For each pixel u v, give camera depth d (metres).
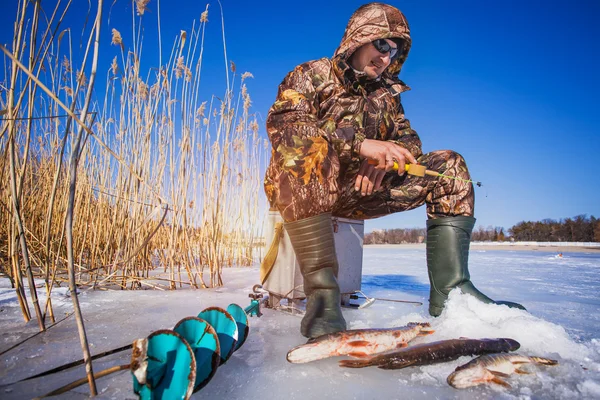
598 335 1.50
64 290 2.16
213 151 3.04
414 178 1.86
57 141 2.95
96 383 0.93
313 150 1.49
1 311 1.66
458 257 1.71
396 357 1.07
